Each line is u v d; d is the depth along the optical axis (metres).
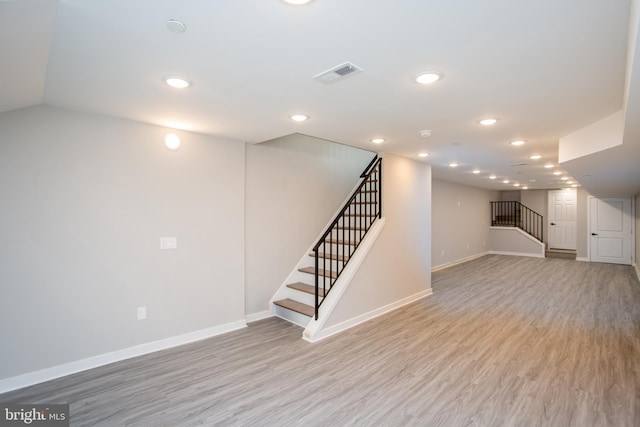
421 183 5.21
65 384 2.53
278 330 3.74
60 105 2.59
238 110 2.69
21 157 2.47
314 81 2.12
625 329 3.82
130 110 2.71
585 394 2.41
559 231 10.66
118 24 1.46
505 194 12.12
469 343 3.39
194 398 2.36
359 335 3.61
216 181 3.61
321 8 1.34
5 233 2.41
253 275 4.07
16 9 1.23
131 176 3.01
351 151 5.46
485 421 2.10
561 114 2.74
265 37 1.58
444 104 2.53
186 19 1.43
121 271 2.95
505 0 1.29
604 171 4.15
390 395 2.41
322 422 2.10
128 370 2.76
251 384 2.56
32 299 2.52
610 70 1.92
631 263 8.56
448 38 1.58
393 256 4.62
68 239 2.68
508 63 1.85
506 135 3.48
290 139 4.52
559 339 3.51
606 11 1.35
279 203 4.36
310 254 4.70
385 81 2.11
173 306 3.28
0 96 2.09
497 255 10.48
